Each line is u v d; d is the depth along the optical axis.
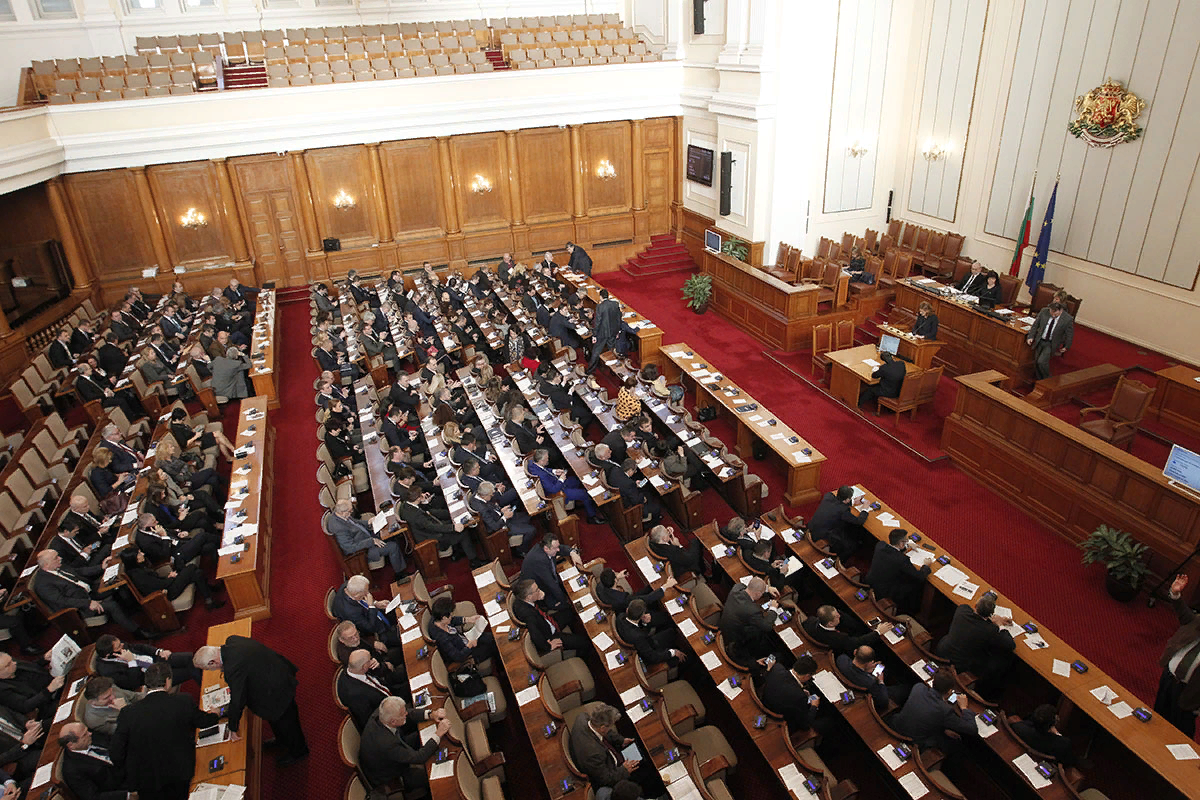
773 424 11.50
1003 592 9.07
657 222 22.73
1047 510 10.11
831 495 9.09
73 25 20.36
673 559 8.66
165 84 17.83
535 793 7.08
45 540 9.73
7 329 14.73
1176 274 13.03
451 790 6.14
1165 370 11.73
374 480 10.71
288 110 18.14
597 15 23.52
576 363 14.44
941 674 6.64
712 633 7.59
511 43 21.09
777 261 18.52
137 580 8.73
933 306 14.84
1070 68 14.17
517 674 7.29
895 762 6.22
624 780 5.81
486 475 10.56
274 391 14.40
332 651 7.16
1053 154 14.88
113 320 16.17
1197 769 6.01
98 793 6.28
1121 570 8.65
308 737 7.84
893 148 18.91
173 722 6.16
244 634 7.81
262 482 11.08
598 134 21.16
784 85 16.84
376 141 19.06
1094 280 14.64
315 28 21.45
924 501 10.81
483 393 13.02
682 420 11.69
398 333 16.19
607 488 10.08
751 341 16.48
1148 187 13.20
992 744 6.37
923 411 13.09
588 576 8.61
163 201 18.41
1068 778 6.30
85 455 11.50
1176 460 8.45
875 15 17.16
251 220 19.33
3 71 19.89
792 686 6.54
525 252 21.73
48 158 15.83
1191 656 6.70
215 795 6.16
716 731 6.97
